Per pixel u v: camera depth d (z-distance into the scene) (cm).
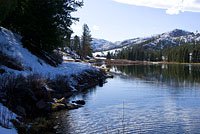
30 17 2259
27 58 2108
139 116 1194
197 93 2033
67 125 1004
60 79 1884
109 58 16325
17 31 2752
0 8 1409
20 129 833
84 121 1077
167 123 1068
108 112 1267
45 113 1184
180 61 13950
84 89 2203
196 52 13288
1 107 977
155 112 1289
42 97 1348
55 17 2498
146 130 961
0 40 2067
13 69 1620
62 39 2738
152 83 2842
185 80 3212
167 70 5681
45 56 2588
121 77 3697
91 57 11144
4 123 799
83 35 8738
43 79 1555
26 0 2273
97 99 1680
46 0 2331
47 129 925
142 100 1667
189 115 1226
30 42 2473
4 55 1723
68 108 1316
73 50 9494
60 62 2938
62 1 2555
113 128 980
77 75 2509
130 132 934
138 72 4916
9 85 1168
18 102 1136
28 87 1296
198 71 5241
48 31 2373
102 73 3741
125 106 1440
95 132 927
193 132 943
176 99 1730
